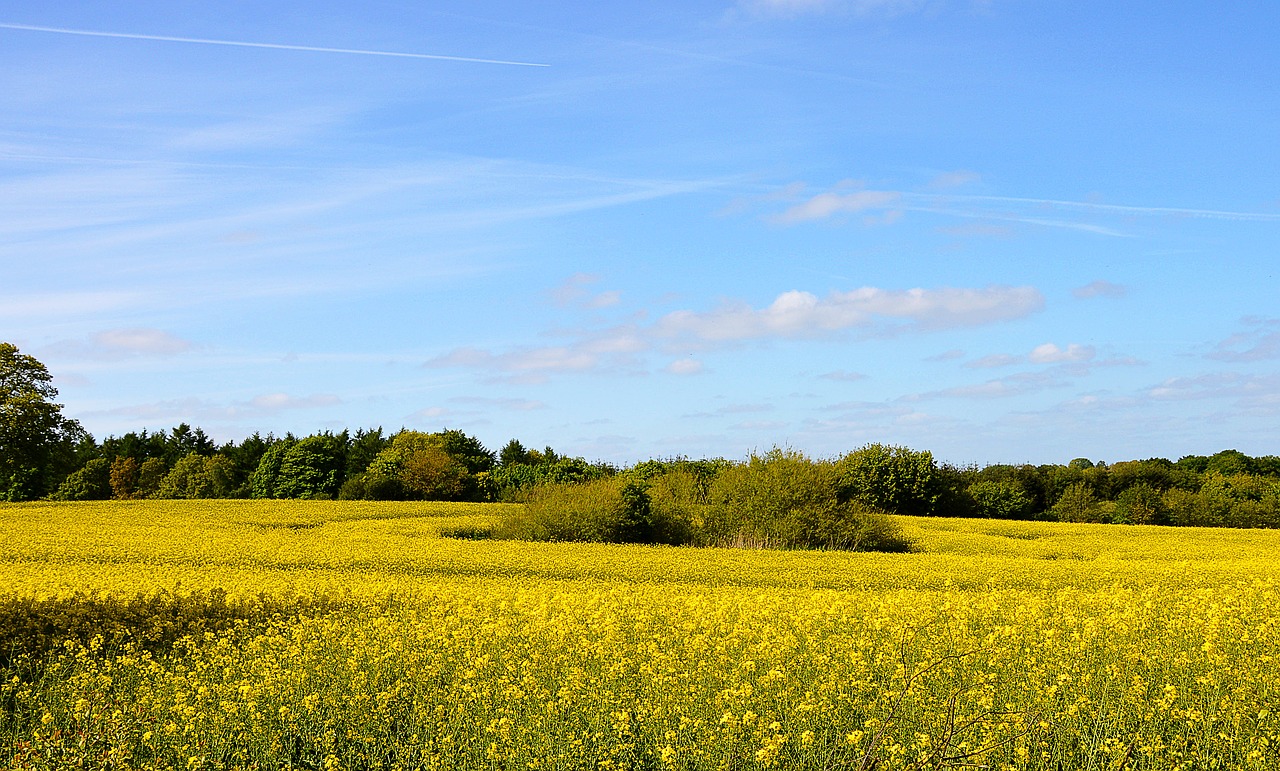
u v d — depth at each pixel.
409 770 8.48
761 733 8.31
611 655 11.41
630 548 30.86
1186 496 58.75
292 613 15.34
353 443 95.25
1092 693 9.36
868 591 20.34
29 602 14.34
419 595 17.39
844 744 8.23
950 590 20.91
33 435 61.91
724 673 10.49
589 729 8.94
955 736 8.01
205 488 85.81
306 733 9.17
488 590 18.41
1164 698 8.67
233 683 10.39
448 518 43.81
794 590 20.30
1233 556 32.66
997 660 10.57
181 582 18.72
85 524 39.28
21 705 10.11
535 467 68.50
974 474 72.81
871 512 39.28
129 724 9.21
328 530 37.44
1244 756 7.90
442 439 87.38
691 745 8.32
